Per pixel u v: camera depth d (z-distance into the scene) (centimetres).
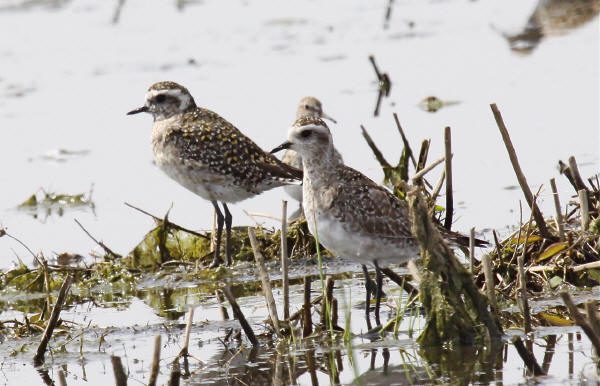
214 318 1224
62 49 2683
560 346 1029
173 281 1409
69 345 1139
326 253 1462
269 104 2150
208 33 2812
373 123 2017
